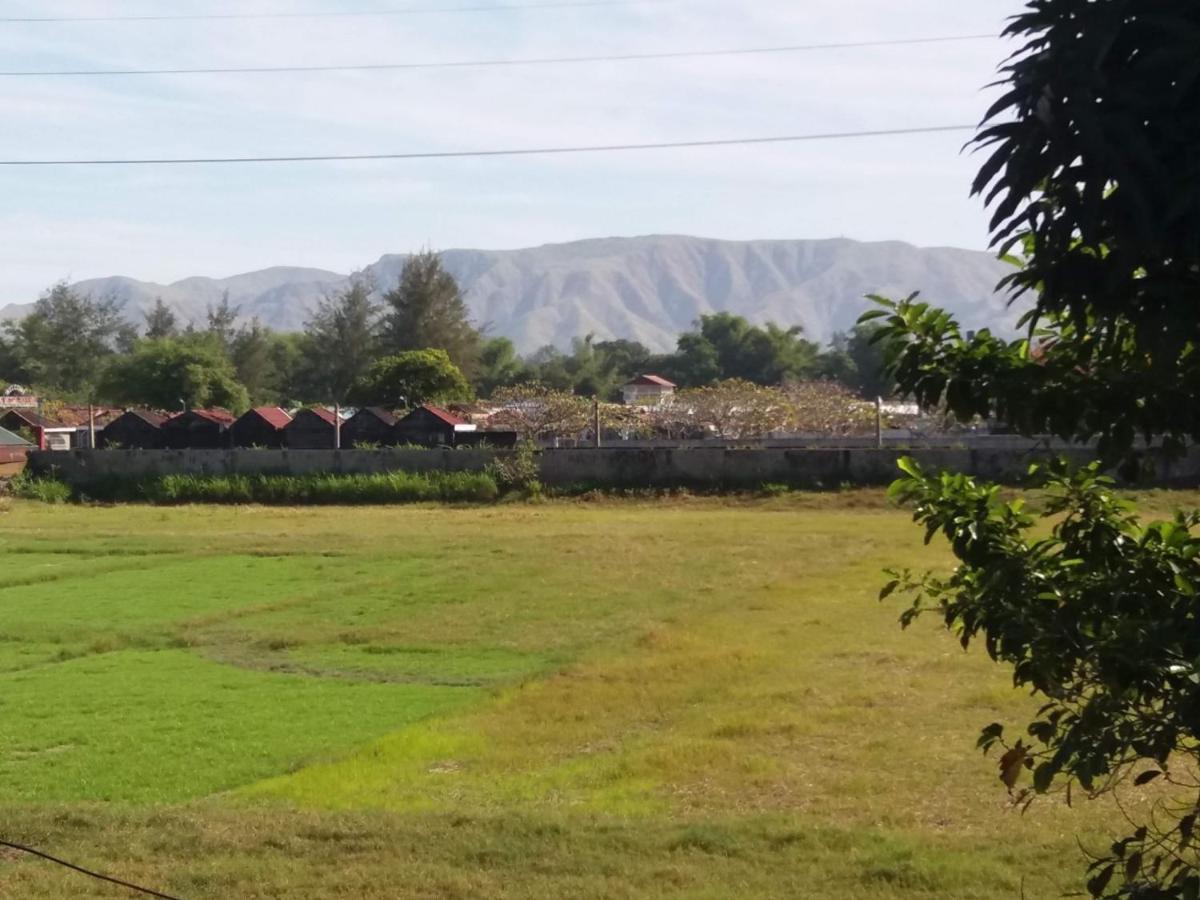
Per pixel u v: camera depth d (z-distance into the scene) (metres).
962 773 10.64
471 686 15.77
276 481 47.53
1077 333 3.39
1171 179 2.64
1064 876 7.57
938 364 3.77
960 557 4.09
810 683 14.78
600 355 109.38
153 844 8.66
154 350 75.19
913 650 16.72
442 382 69.62
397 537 34.31
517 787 10.73
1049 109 2.75
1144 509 23.48
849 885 7.62
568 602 22.50
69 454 50.84
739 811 9.73
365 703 14.80
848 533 33.22
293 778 11.38
